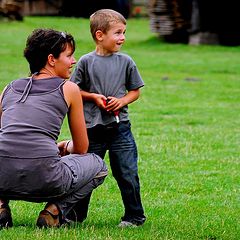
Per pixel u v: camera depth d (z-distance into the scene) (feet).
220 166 58.70
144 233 36.27
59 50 35.94
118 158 38.04
